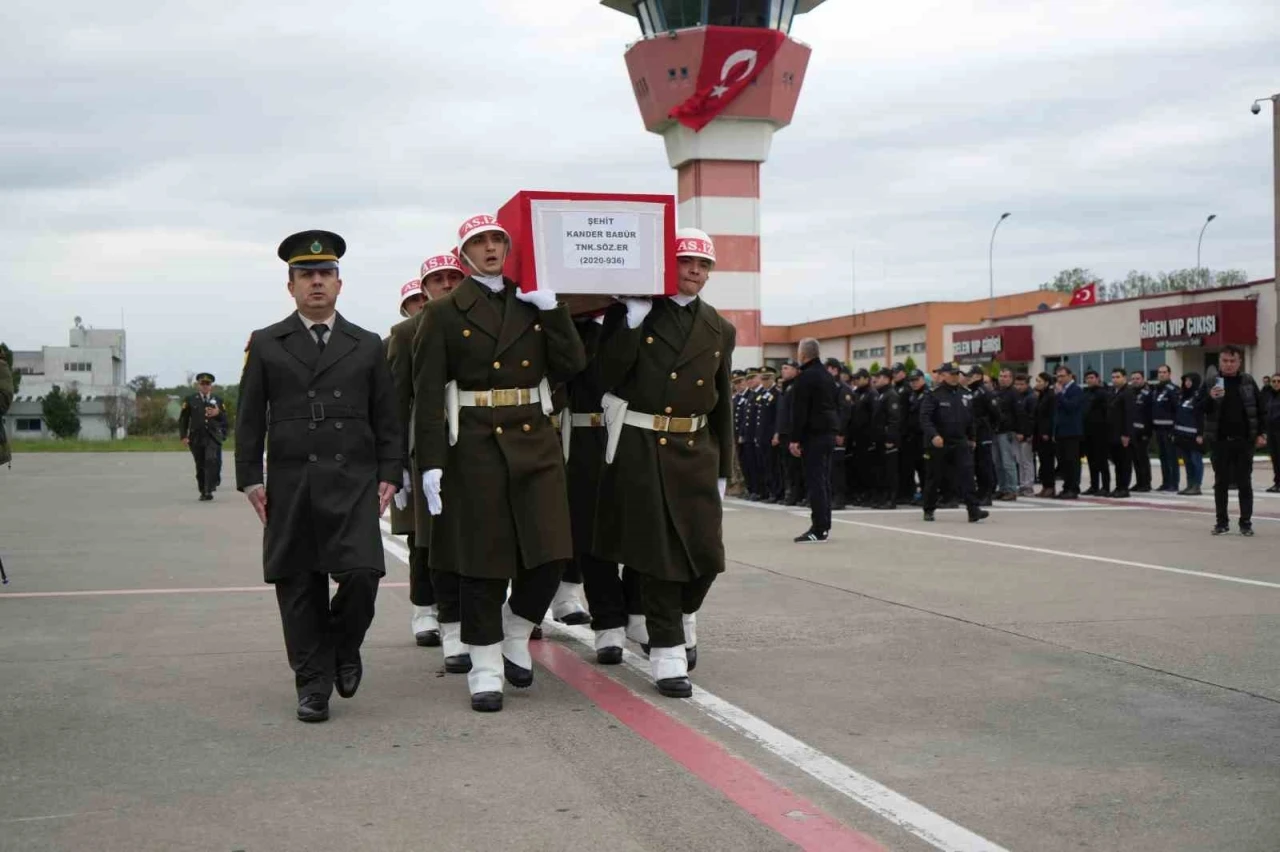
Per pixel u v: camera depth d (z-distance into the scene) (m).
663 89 24.67
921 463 18.45
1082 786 4.71
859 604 8.90
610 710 5.93
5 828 4.24
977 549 12.27
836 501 17.88
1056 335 45.22
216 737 5.42
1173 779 4.79
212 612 8.73
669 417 6.36
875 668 6.79
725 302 24.98
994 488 18.66
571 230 6.32
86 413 92.31
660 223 6.40
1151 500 19.02
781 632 7.86
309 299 5.81
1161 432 20.58
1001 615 8.41
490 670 5.95
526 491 6.06
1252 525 14.70
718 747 5.27
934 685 6.38
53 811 4.42
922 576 10.31
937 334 63.09
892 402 17.73
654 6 24.86
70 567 11.33
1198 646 7.33
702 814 4.40
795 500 18.09
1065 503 18.66
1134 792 4.64
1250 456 13.45
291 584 5.76
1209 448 13.58
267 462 5.80
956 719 5.70
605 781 4.80
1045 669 6.73
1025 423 19.34
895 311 66.31
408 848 4.06
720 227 24.94
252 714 5.82
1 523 16.06
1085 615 8.38
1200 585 9.71
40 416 94.00
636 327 6.36
